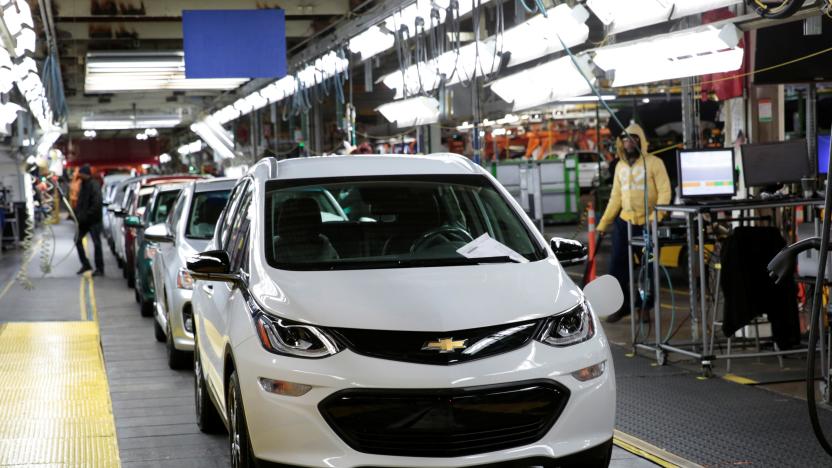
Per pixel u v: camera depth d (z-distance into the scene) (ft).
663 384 43.32
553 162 158.71
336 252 29.22
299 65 105.60
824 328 43.42
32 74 88.53
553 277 28.09
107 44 107.65
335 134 136.26
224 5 81.05
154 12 80.02
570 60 50.83
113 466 32.42
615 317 60.95
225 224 36.52
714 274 51.96
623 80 49.78
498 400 24.48
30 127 138.10
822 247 20.76
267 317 26.04
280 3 81.20
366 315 25.29
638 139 56.18
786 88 80.69
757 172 47.44
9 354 56.44
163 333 60.90
